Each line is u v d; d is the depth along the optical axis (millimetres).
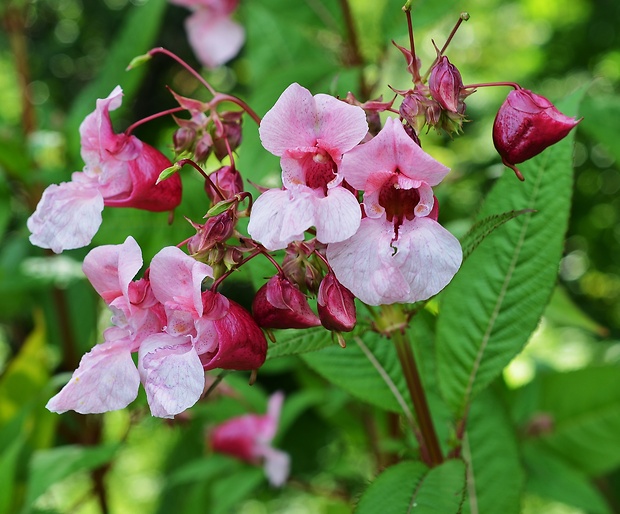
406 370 333
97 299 572
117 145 309
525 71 1041
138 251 286
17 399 503
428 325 411
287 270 292
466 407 348
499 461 367
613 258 1045
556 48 1094
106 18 990
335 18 491
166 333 286
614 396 448
